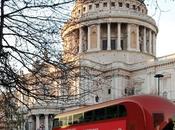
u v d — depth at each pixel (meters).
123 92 132.00
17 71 19.38
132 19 144.88
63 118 50.00
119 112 37.84
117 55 141.62
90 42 141.38
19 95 21.95
